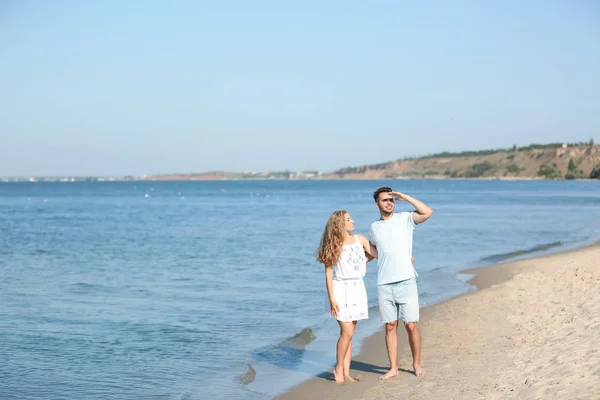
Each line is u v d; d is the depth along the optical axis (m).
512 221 41.81
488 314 11.34
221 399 7.41
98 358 9.23
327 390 7.58
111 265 20.53
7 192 154.25
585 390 5.84
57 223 43.53
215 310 12.86
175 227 39.12
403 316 7.63
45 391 7.74
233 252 24.38
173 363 8.98
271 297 14.38
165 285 16.23
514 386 6.59
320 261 7.82
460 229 35.19
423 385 7.26
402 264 7.52
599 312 9.88
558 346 7.97
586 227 36.19
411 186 184.62
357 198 101.25
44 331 10.97
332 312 7.78
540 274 15.25
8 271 19.11
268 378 8.23
